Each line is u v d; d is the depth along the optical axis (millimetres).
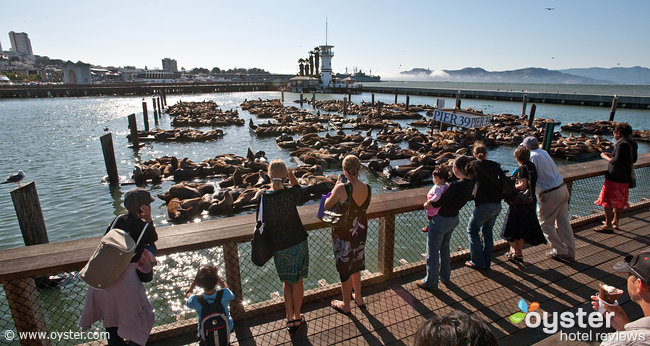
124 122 35312
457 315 1465
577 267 4586
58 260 2965
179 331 3465
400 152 17766
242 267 7426
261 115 39250
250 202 11430
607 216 5523
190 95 87062
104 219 11078
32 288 3041
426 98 70875
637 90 116438
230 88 98438
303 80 87812
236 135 27281
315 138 22328
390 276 4375
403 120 36812
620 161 5215
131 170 16922
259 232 3125
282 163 3227
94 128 30906
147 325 2725
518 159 4512
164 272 7242
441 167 3781
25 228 6094
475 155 4316
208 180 14641
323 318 3656
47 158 19391
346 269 3529
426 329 1424
